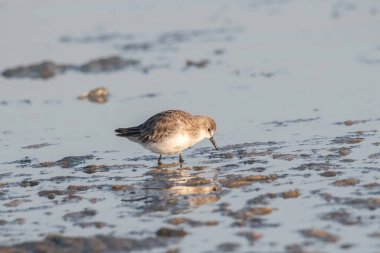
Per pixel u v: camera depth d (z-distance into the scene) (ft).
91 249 35.45
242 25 105.40
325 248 34.24
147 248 35.40
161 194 43.27
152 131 48.44
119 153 53.26
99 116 65.00
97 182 46.34
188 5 123.34
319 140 52.60
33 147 56.03
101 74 82.69
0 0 129.70
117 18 114.11
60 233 37.91
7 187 46.19
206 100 67.82
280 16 109.91
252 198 41.29
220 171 47.19
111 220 39.42
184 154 51.96
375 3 114.21
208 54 88.84
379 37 90.27
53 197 43.75
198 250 34.88
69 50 94.79
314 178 44.11
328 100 64.49
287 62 81.46
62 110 67.92
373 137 52.31
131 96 71.61
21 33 105.50
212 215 39.19
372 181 42.68
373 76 71.92
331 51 84.94
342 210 38.47
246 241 35.55
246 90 70.64
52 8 122.62
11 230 38.68
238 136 55.57
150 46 95.45
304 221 37.45
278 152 50.34
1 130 61.77
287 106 63.57
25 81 81.15
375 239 34.88
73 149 54.95
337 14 107.65
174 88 73.72
